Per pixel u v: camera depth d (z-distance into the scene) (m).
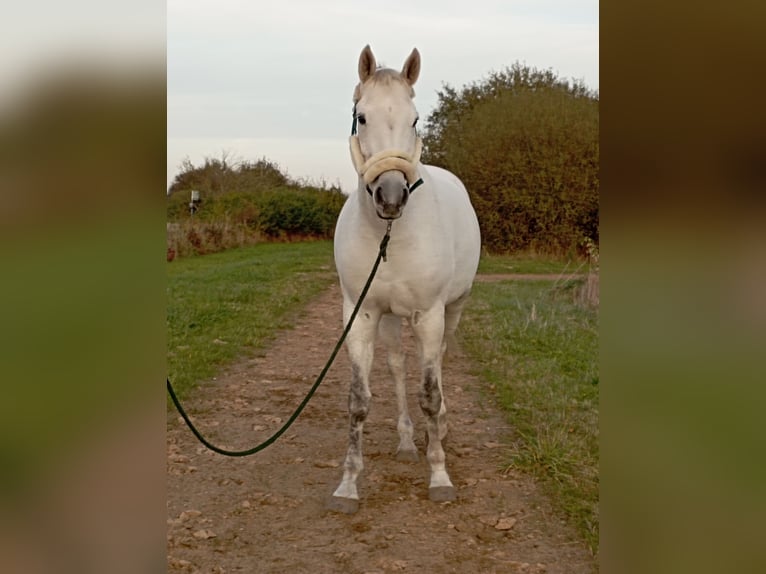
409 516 3.87
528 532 3.67
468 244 4.65
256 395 6.32
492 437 5.10
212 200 24.62
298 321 10.06
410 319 4.03
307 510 3.95
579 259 18.75
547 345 7.84
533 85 22.67
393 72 3.55
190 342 8.12
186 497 4.10
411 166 3.44
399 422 4.81
